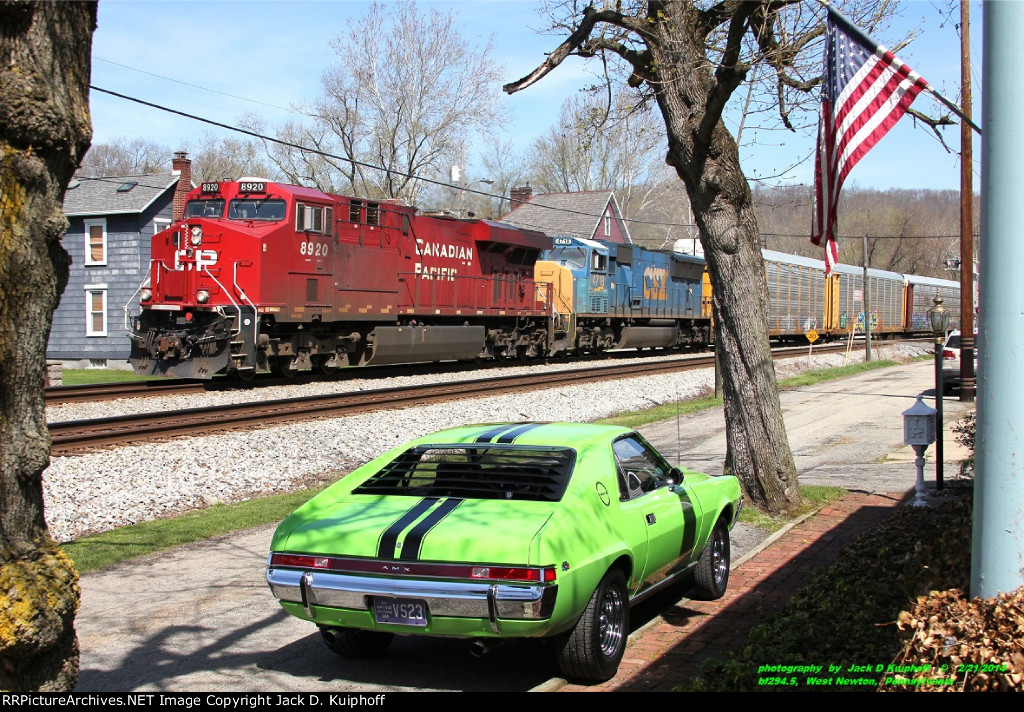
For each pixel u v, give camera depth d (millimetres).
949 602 4574
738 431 10516
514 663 5980
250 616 6855
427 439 6512
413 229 25703
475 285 28656
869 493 11516
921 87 7965
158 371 21016
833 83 8508
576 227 49469
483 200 64938
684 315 41812
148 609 6984
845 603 6344
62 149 3830
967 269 21016
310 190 22234
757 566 8312
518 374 26469
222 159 65688
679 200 60062
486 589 4906
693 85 10078
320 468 13352
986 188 4223
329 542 5320
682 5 10016
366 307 23797
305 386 21453
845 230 77625
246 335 20250
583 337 34344
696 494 7086
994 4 4184
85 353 34906
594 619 5348
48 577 3855
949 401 21562
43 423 3934
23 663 3836
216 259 20594
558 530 5117
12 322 3721
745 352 10391
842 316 46812
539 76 10820
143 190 34562
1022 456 4090
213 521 9867
